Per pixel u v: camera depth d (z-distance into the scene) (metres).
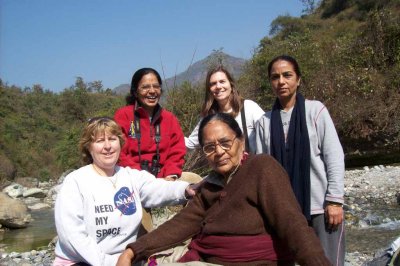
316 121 3.68
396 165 18.00
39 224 13.86
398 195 11.99
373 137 21.67
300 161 3.66
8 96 44.53
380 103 21.09
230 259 2.87
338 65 23.05
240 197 2.87
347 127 21.44
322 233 3.62
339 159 3.58
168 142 4.77
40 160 33.03
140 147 4.66
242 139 3.02
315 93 21.48
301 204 3.63
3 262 8.88
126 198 3.49
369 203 11.87
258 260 2.84
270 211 2.78
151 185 3.64
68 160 23.59
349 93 21.31
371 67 22.73
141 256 3.06
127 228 3.46
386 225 9.36
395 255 3.91
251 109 4.56
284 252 2.86
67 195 3.35
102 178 3.47
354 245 7.91
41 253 9.48
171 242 3.09
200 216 3.13
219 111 4.75
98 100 48.03
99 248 3.37
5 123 37.22
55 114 45.78
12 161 31.16
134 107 4.73
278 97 3.91
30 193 20.97
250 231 2.84
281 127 3.81
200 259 3.03
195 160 7.82
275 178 2.82
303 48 22.84
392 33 23.14
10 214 12.91
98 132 3.43
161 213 6.82
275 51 22.64
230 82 4.64
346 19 43.38
